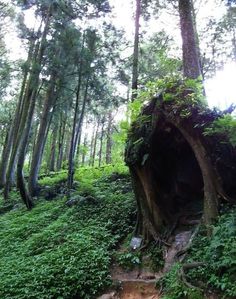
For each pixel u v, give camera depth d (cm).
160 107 805
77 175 1652
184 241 738
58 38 1427
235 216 634
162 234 805
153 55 1552
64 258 816
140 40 1648
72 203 1232
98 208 1101
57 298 686
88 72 1447
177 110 766
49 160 3100
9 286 743
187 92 780
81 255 810
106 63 1574
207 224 694
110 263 789
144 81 1412
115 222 975
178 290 589
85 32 1462
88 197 1192
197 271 604
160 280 661
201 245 671
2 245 1062
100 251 821
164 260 731
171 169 895
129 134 885
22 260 885
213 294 554
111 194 1203
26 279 758
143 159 835
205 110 752
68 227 1020
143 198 870
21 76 2217
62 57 1431
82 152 2578
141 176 867
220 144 734
